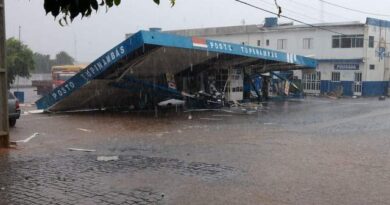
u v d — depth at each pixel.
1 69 12.35
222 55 26.70
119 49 21.39
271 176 9.05
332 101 36.31
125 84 24.67
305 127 18.12
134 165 10.16
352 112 25.78
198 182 8.55
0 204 7.11
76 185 8.31
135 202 7.21
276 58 30.30
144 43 20.48
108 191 7.89
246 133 16.11
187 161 10.63
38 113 24.00
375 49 45.75
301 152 11.94
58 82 46.69
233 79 30.72
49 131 16.67
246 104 29.72
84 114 23.61
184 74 28.92
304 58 34.59
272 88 37.38
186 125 18.70
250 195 7.63
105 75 23.14
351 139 14.59
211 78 29.80
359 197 7.52
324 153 11.77
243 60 29.45
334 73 46.16
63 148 12.75
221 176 9.05
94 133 16.12
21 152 12.02
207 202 7.22
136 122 19.81
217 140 14.27
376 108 29.02
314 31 46.72
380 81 47.00
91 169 9.74
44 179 8.80
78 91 23.31
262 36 50.38
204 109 26.98
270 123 19.61
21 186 8.24
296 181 8.62
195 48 23.22
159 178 8.88
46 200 7.34
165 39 21.45
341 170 9.63
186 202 7.22
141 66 24.25
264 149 12.43
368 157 11.20
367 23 44.16
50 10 2.54
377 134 15.97
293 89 39.19
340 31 45.28
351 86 45.06
